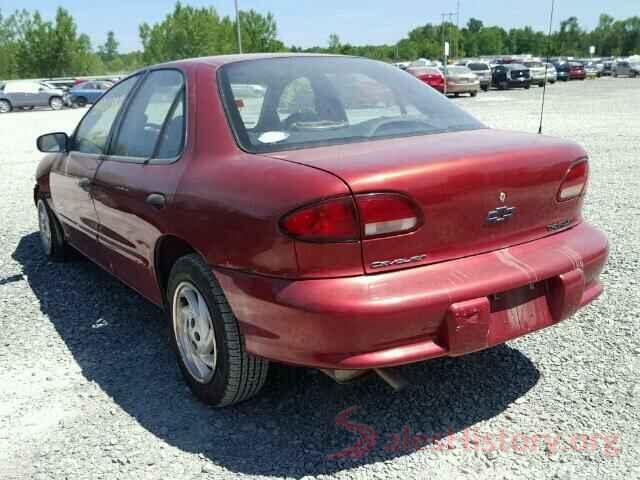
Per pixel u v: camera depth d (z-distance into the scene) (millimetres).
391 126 3053
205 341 2928
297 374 3297
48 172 4949
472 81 29172
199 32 66000
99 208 3906
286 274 2408
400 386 2691
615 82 42094
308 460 2609
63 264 5406
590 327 3734
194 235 2787
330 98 3205
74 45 69438
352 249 2342
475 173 2518
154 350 3689
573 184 2891
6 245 6078
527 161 2684
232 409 3006
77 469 2604
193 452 2691
